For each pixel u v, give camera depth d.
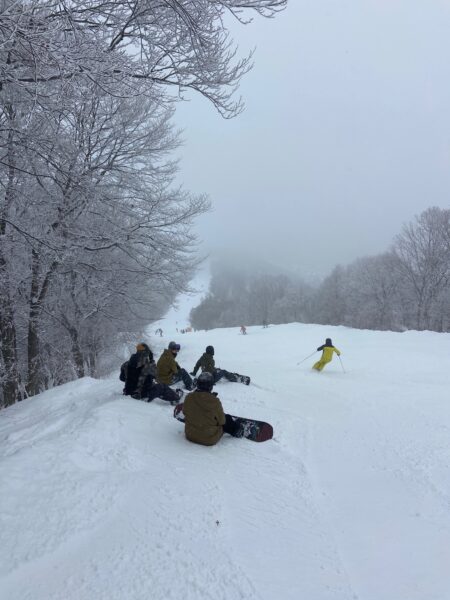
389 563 3.60
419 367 16.12
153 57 6.58
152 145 13.66
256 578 3.20
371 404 9.54
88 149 12.11
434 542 3.96
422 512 4.53
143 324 19.83
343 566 3.51
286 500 4.57
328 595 3.13
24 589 2.92
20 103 6.82
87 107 11.10
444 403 9.70
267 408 8.50
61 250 9.84
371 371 15.06
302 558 3.56
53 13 5.16
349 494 4.89
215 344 31.28
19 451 4.99
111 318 17.80
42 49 4.65
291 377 13.11
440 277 50.12
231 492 4.58
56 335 17.70
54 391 10.13
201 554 3.42
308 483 5.05
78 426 5.98
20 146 7.68
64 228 11.07
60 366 17.17
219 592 3.00
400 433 7.32
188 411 6.05
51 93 5.91
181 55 6.58
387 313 57.12
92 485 4.29
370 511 4.50
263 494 4.64
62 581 3.01
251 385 11.04
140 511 3.98
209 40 6.32
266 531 3.90
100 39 5.64
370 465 5.82
